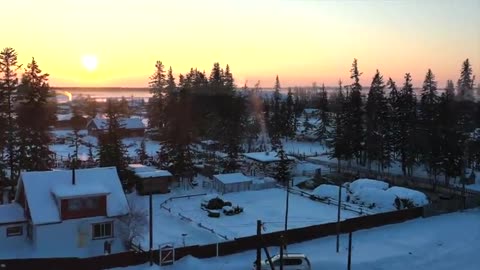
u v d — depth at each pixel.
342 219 48.38
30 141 56.59
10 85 56.69
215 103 97.88
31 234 35.56
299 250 37.22
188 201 55.72
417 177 75.12
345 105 84.19
